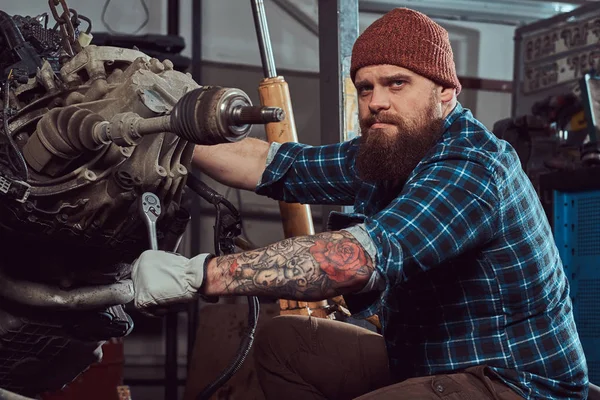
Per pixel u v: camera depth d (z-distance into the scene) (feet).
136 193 5.39
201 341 12.69
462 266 5.63
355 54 5.91
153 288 4.73
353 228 4.95
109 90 5.49
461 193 5.17
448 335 5.72
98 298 6.24
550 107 15.14
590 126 13.01
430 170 5.33
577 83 15.96
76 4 16.26
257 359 7.44
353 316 5.12
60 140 5.19
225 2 17.13
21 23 6.30
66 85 5.70
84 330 6.45
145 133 4.96
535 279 5.63
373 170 5.83
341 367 7.08
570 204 11.58
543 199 11.91
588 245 11.32
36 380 6.75
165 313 4.91
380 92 5.78
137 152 5.35
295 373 7.22
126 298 6.47
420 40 5.71
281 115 4.57
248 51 17.26
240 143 7.16
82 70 5.77
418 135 5.72
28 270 5.98
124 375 15.49
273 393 7.32
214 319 12.82
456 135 5.69
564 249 11.56
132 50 5.86
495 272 5.58
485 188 5.25
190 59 16.56
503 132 14.20
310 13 17.74
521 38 18.78
